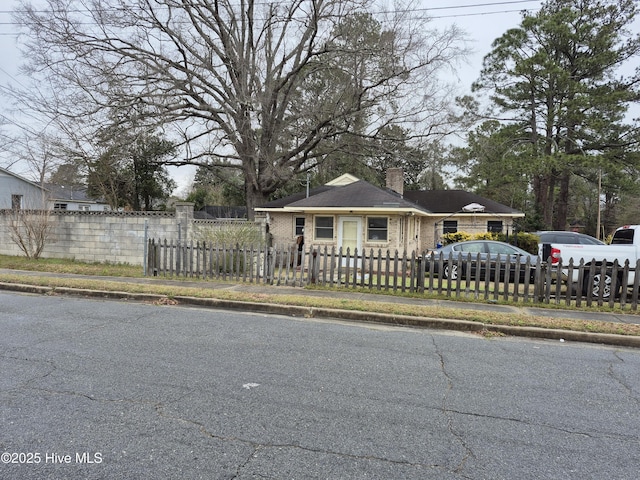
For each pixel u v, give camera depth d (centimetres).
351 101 2383
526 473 285
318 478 272
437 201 2595
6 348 531
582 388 449
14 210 1559
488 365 519
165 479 267
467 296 945
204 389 413
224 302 867
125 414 355
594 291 973
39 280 1040
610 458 307
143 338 593
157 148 2670
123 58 2275
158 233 1391
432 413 375
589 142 3042
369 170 3569
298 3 2325
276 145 2770
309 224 1744
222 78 2442
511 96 3247
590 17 2992
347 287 1049
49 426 332
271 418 356
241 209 4019
